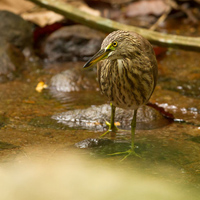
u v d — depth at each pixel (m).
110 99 8.92
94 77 13.45
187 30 18.17
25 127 9.60
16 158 7.90
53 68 14.73
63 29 16.08
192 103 11.47
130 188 6.16
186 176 7.31
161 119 10.30
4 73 13.86
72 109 10.85
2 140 8.82
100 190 6.01
